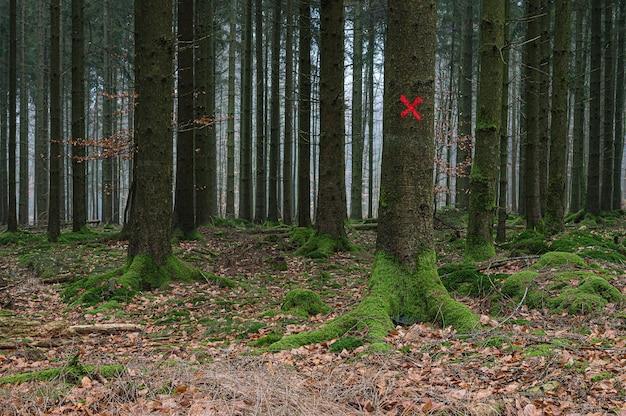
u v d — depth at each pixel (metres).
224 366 5.14
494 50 10.23
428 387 4.63
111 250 15.12
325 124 14.16
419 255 6.95
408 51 6.85
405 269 6.94
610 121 20.20
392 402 4.30
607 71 20.64
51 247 15.98
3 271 12.94
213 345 6.77
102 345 7.15
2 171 30.83
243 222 21.95
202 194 18.61
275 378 4.68
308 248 14.06
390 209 7.02
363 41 31.61
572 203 23.25
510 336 5.86
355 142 28.23
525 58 15.82
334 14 13.97
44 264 13.00
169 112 10.44
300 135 16.66
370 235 19.12
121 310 8.95
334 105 14.12
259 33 23.69
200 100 18.38
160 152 10.34
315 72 29.92
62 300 9.91
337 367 5.16
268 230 18.19
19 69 31.41
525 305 7.11
